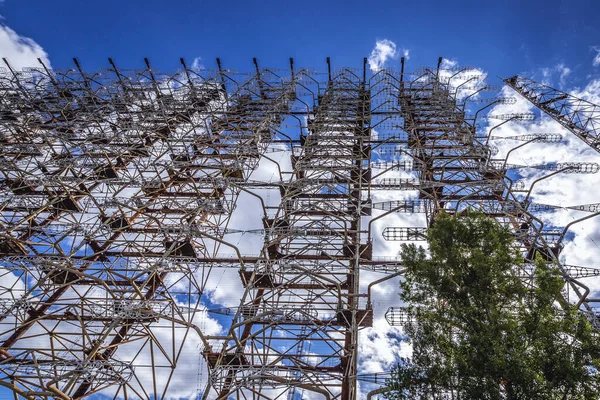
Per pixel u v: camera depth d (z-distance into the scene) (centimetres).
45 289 3491
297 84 5678
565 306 2081
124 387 2978
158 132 4925
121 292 3322
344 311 2969
